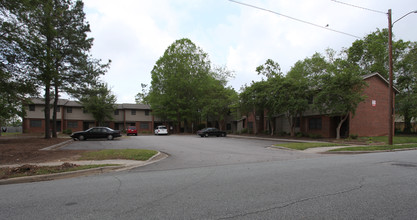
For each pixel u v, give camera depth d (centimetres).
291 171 782
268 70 3288
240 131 3956
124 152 1262
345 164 915
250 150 1551
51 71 1622
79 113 4444
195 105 4384
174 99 4347
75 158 1123
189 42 4378
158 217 400
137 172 840
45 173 795
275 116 3300
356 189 558
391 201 471
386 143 1820
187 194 535
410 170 783
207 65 4556
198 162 1052
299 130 3011
